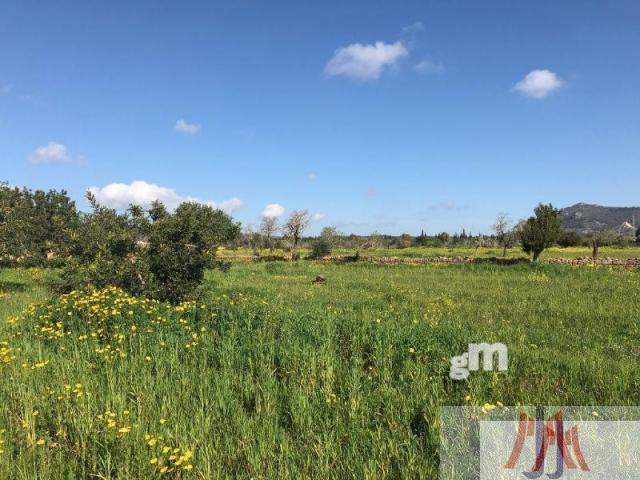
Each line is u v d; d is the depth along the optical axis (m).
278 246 65.12
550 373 6.75
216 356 7.34
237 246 66.25
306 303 14.62
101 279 11.20
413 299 15.92
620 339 9.82
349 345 7.84
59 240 12.74
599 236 64.69
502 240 55.00
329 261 39.44
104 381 6.27
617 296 16.33
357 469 4.29
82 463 4.43
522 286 19.83
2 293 16.84
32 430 4.89
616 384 6.20
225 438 4.82
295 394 5.71
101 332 8.25
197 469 4.28
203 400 5.62
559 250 54.38
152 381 6.01
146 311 9.04
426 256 43.09
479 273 26.41
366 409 5.44
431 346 7.41
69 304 9.37
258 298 14.63
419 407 5.52
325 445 4.65
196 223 12.14
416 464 4.39
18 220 19.09
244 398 6.01
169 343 7.63
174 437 4.69
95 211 12.63
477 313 13.27
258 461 4.37
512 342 9.20
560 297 16.28
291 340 7.70
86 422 5.00
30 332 8.65
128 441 4.57
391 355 7.21
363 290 19.11
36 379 6.20
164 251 11.80
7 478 4.14
